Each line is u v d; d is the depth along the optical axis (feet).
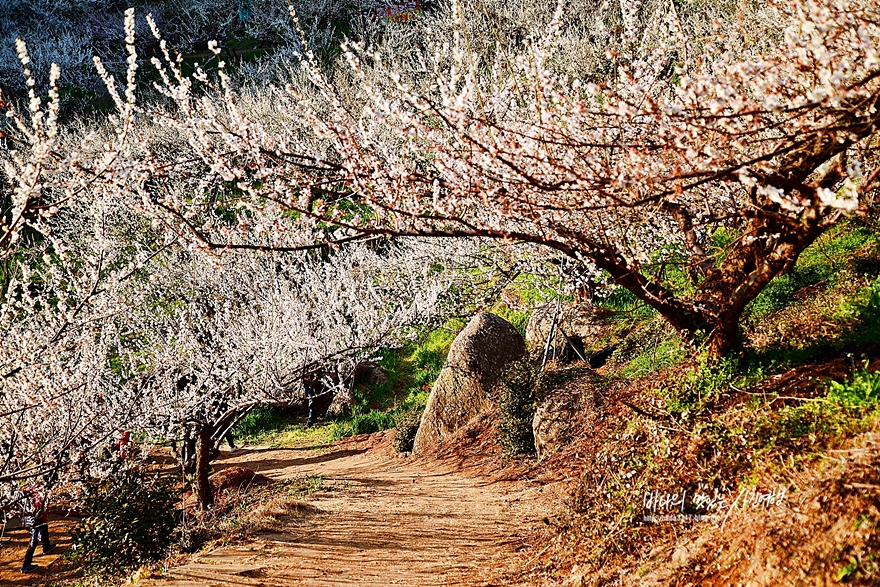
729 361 21.11
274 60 121.29
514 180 16.17
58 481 31.07
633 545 17.83
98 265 32.01
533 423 40.96
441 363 77.36
